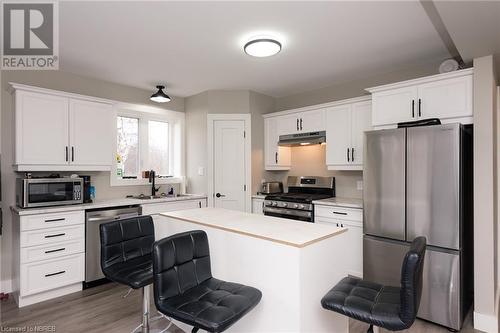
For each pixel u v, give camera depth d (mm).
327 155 3758
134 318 2451
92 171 3666
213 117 4266
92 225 3066
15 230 2850
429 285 2381
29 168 2900
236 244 1832
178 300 1476
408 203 2525
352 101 3508
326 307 1482
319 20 2271
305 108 3977
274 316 1618
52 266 2795
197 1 2004
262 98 4527
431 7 2084
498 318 2455
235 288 1634
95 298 2830
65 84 3432
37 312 2551
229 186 4309
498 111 2842
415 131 2486
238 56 2998
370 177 2787
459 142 2264
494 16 1764
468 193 2492
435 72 3172
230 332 1819
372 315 1345
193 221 2154
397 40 2637
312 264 1593
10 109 3041
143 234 2186
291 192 4457
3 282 2963
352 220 3172
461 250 2299
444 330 2301
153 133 4461
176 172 4625
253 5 2061
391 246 2633
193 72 3488
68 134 3146
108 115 3498
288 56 3010
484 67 2363
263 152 4543
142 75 3582
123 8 2084
